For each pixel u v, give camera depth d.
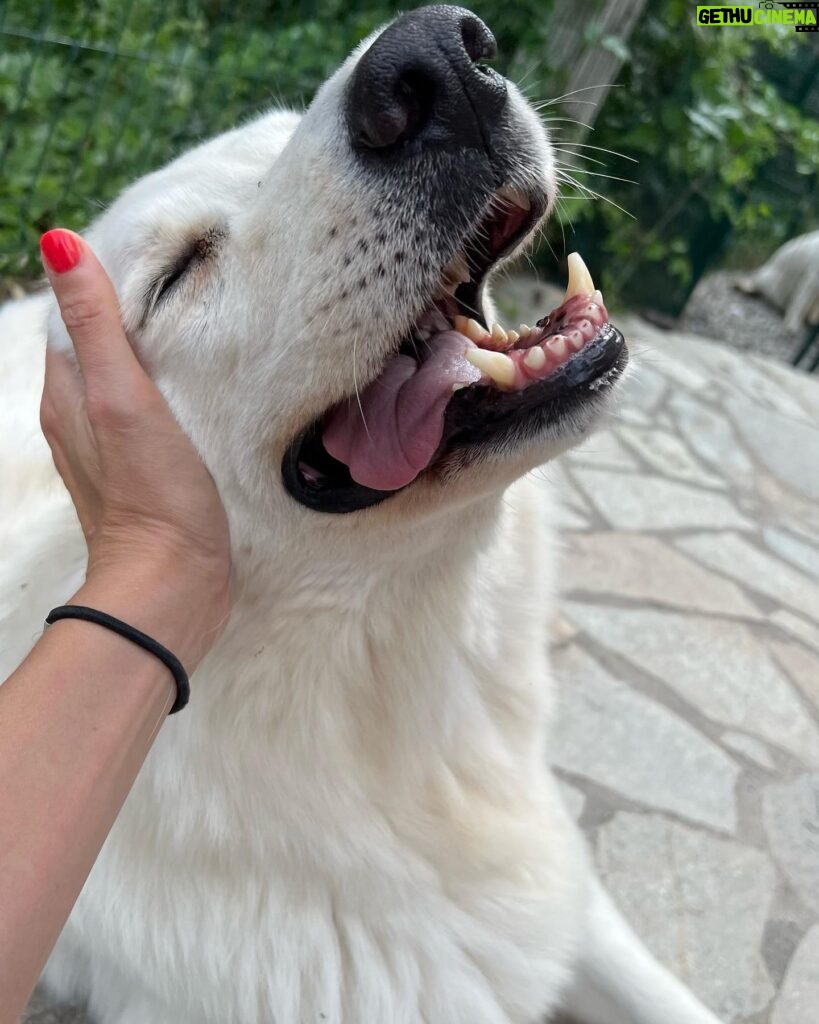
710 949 0.53
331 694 0.37
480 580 0.40
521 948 0.41
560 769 0.63
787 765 0.68
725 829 0.61
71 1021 0.44
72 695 0.26
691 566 0.91
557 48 1.19
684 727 0.69
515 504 0.43
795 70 1.89
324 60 1.13
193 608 0.31
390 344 0.32
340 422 0.35
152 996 0.39
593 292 0.34
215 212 0.36
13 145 0.99
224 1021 0.38
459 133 0.31
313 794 0.37
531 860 0.42
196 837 0.36
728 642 0.80
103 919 0.38
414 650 0.38
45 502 0.51
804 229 2.12
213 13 1.18
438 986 0.39
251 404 0.34
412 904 0.38
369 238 0.31
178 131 1.08
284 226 0.33
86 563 0.37
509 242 0.36
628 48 1.26
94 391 0.31
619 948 0.46
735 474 1.13
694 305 1.91
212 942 0.37
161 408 0.32
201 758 0.36
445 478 0.33
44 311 0.61
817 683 0.78
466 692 0.41
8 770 0.24
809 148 1.64
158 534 0.31
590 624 0.78
